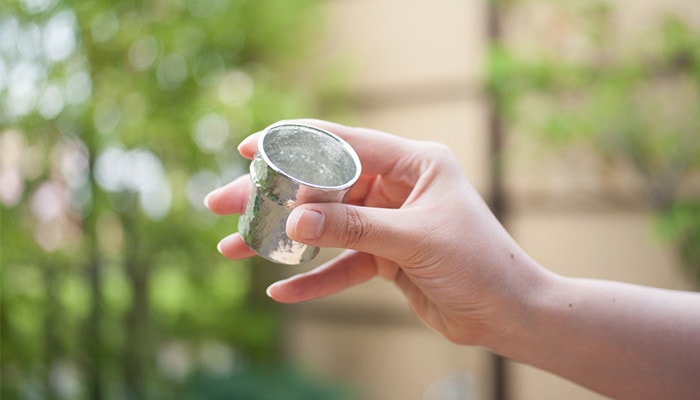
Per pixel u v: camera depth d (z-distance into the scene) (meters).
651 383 0.73
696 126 2.72
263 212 0.64
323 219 0.61
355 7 3.63
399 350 3.47
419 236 0.68
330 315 3.68
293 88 3.65
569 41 3.06
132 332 2.91
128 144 2.76
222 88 3.30
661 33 2.81
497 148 3.24
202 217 3.14
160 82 3.04
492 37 3.22
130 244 2.88
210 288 3.33
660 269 2.91
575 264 3.10
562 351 0.74
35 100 2.61
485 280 0.71
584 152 3.06
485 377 3.24
